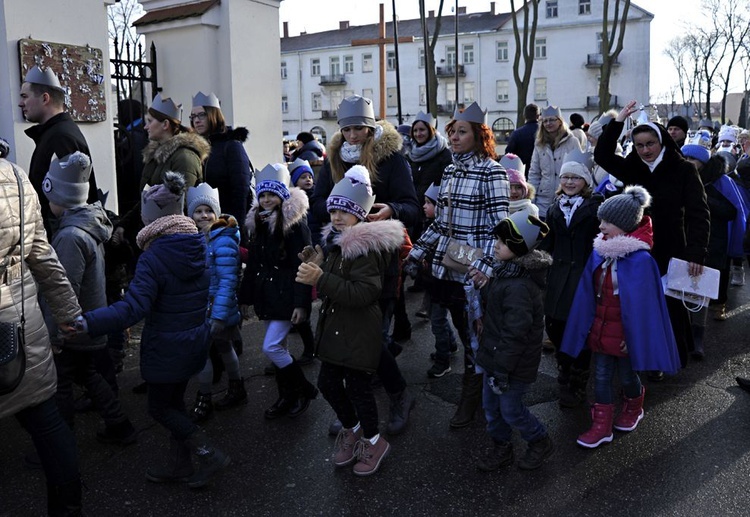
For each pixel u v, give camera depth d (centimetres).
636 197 378
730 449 374
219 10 778
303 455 372
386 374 390
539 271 339
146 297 315
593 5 5488
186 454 346
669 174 446
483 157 411
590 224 437
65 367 362
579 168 447
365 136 436
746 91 4478
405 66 6147
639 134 443
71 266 358
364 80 6344
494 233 345
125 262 519
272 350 406
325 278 332
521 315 331
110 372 423
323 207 470
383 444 357
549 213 461
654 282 378
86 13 620
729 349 549
